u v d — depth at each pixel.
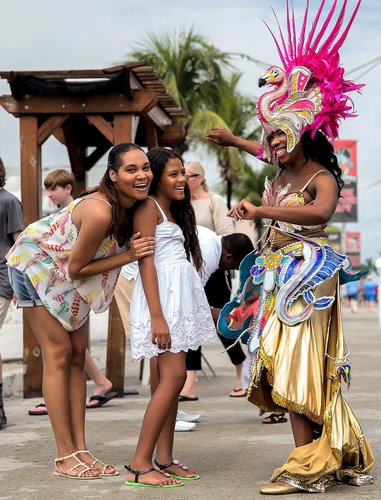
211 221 11.93
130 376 14.20
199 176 11.97
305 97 6.48
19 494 6.31
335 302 6.57
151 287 6.54
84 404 7.14
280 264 6.54
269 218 6.23
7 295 9.57
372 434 8.38
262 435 8.61
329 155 6.63
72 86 11.48
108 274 6.84
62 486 6.56
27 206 11.64
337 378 6.41
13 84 11.34
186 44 30.28
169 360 6.64
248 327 7.13
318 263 6.40
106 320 19.73
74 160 13.52
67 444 6.94
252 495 6.19
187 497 6.16
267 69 6.68
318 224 6.31
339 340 6.49
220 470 7.04
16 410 10.48
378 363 16.11
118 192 6.57
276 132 6.55
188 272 6.80
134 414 10.01
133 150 6.52
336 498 6.07
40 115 11.68
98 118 11.54
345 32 6.54
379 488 6.38
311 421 6.48
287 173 6.65
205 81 30.59
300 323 6.38
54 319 6.93
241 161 30.81
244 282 7.03
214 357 17.89
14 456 7.69
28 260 6.85
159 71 29.94
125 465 6.96
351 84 6.62
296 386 6.25
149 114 12.78
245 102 31.09
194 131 29.30
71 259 6.61
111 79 11.33
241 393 11.53
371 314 49.81
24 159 11.64
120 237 6.59
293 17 6.67
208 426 9.17
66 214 6.69
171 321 6.61
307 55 6.56
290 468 6.24
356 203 53.28
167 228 6.78
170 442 6.85
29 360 11.60
